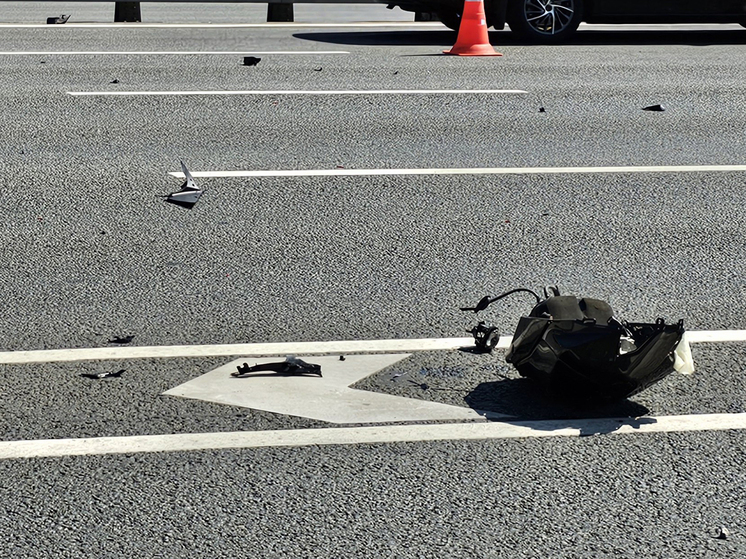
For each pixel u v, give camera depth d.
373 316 5.02
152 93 10.38
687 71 12.24
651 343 3.95
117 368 4.40
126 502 3.39
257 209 6.71
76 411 4.01
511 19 14.73
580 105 10.12
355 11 19.56
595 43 14.92
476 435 3.86
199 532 3.22
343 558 3.09
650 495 3.47
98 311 5.04
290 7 17.27
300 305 5.14
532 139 8.70
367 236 6.22
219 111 9.59
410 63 12.59
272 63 12.45
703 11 14.70
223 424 3.92
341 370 4.40
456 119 9.42
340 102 10.07
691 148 8.45
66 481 3.51
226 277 5.52
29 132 8.69
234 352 4.58
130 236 6.17
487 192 7.16
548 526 3.28
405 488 3.49
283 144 8.38
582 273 5.65
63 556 3.10
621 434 3.88
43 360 4.46
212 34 15.32
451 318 5.00
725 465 3.67
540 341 4.07
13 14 18.19
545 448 3.77
